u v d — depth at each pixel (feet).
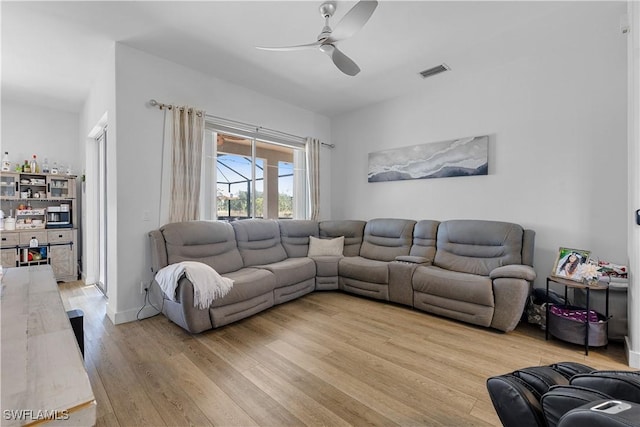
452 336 8.36
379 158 14.74
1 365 2.25
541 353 7.39
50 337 2.83
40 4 7.39
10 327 3.08
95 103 11.64
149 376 6.27
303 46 7.57
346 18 6.34
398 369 6.61
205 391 5.77
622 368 6.71
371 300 11.75
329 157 17.12
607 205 8.91
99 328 8.78
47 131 14.78
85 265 13.89
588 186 9.21
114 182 9.30
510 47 9.64
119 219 9.25
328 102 14.74
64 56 10.01
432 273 9.96
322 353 7.33
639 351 6.63
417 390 5.84
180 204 10.46
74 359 2.39
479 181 11.53
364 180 15.56
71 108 14.96
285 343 7.87
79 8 7.59
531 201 10.30
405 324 9.23
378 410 5.26
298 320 9.53
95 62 10.44
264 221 12.88
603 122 8.95
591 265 7.89
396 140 14.16
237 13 7.87
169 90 10.41
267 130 13.80
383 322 9.39
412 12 7.85
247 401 5.48
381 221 13.66
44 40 9.05
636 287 6.68
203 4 7.50
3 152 13.62
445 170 12.39
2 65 10.59
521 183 10.51
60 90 12.76
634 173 6.71
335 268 12.70
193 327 7.93
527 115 10.36
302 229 14.26
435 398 5.59
